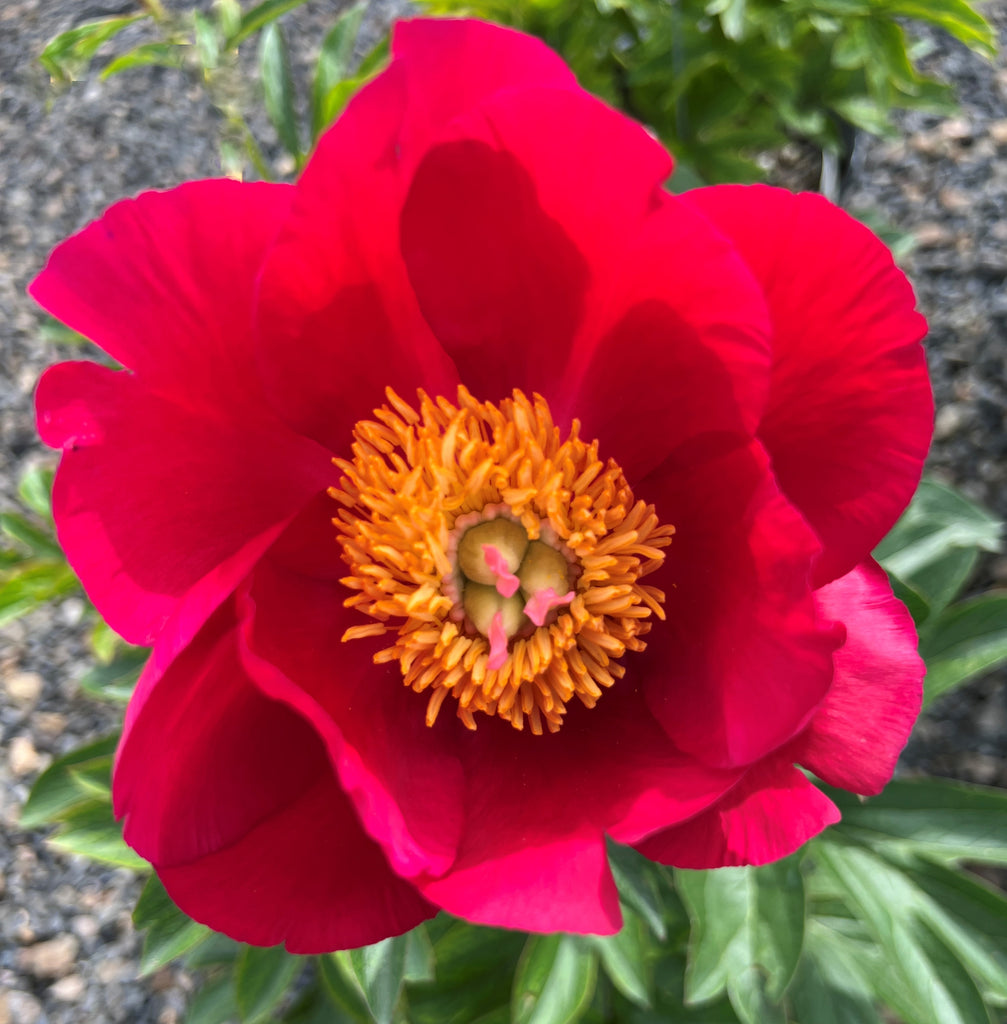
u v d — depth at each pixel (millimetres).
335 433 171
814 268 149
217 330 157
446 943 281
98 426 150
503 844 159
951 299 439
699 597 168
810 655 139
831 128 403
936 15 302
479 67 145
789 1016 279
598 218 146
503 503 174
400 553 169
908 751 393
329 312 157
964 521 266
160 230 148
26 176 482
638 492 177
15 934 385
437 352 173
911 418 153
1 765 406
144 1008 377
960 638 247
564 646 170
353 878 159
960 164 459
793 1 315
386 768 167
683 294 147
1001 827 229
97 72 494
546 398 176
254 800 159
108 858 237
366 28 501
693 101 374
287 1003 368
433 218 153
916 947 224
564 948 228
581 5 324
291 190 151
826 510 159
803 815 153
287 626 169
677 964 289
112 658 263
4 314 463
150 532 157
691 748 162
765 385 145
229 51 275
